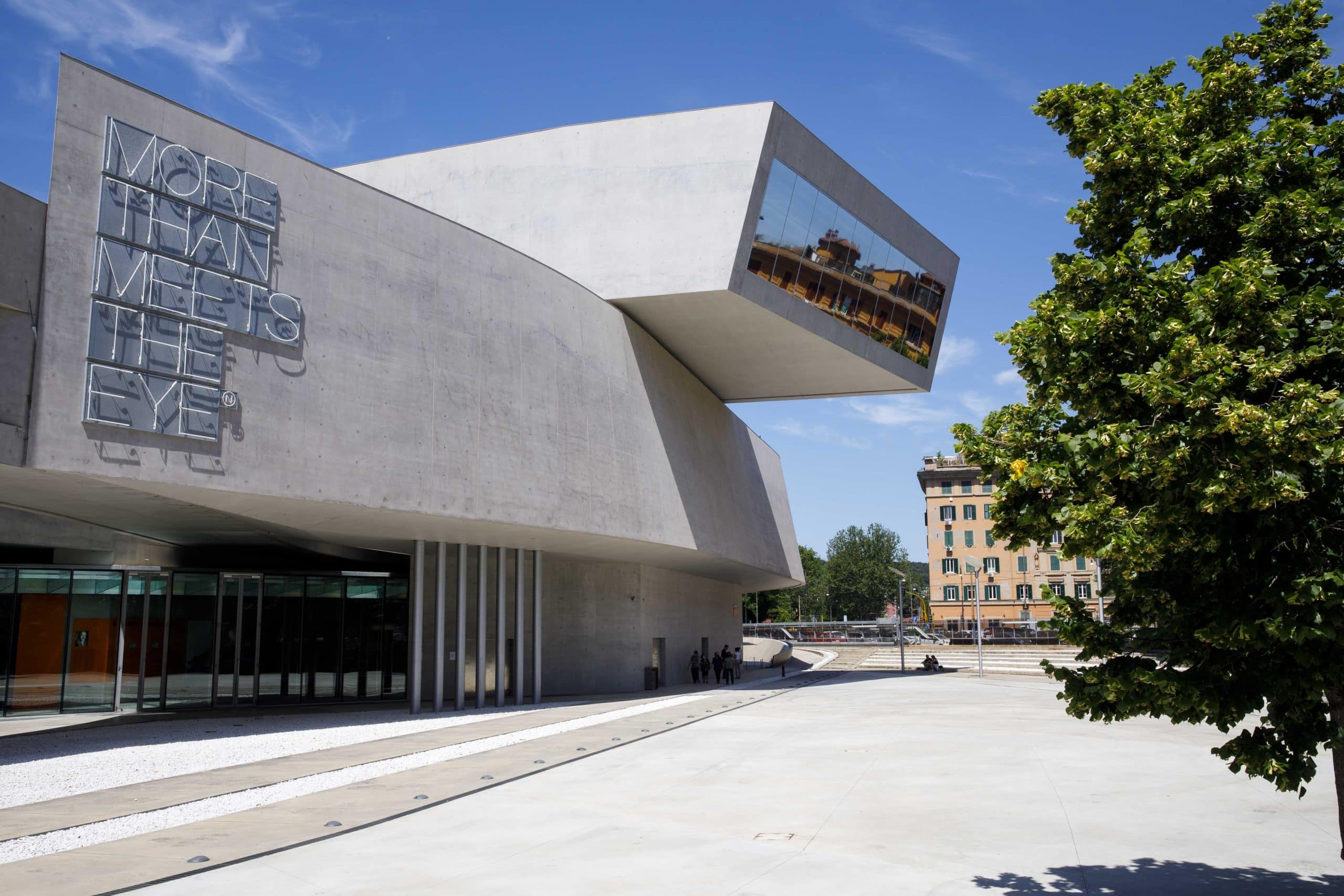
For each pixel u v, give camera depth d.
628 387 28.80
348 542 26.50
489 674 29.94
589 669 33.53
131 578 25.47
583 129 29.56
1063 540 6.29
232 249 17.80
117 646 25.02
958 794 12.16
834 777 13.51
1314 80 7.28
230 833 9.90
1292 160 6.80
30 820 10.59
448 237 22.23
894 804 11.55
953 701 27.06
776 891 7.79
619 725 20.70
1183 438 5.82
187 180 17.27
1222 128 7.30
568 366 25.66
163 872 8.26
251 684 27.97
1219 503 5.60
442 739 18.48
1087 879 8.08
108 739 18.95
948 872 8.35
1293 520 5.89
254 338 17.98
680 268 27.81
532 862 8.77
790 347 32.47
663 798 11.93
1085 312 6.84
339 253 19.75
